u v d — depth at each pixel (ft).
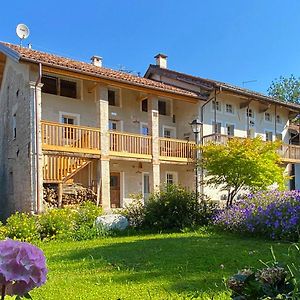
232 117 73.46
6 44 52.85
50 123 48.39
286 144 80.43
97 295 14.11
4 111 63.41
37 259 5.68
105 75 51.72
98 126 53.21
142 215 42.88
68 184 55.06
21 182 52.21
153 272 17.95
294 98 141.59
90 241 34.30
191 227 39.55
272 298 6.80
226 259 20.42
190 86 69.87
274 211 31.63
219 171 51.11
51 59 49.21
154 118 59.57
